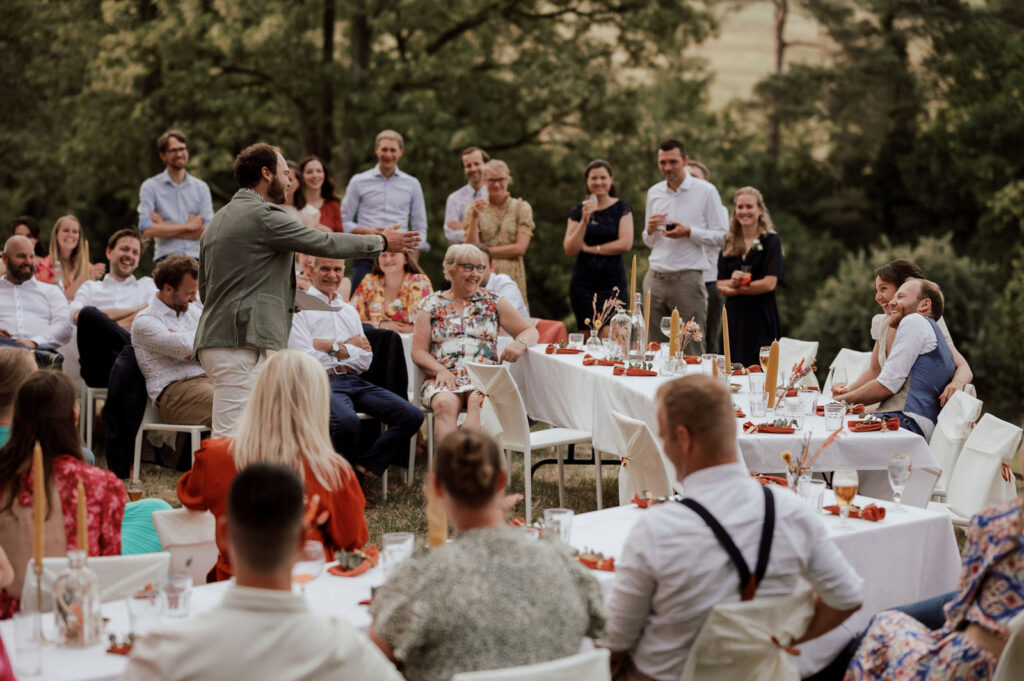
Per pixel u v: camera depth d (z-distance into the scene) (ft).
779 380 20.62
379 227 29.04
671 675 8.57
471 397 19.39
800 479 11.55
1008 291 61.98
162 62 56.70
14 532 9.79
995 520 8.66
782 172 73.05
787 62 71.41
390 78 57.36
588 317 27.61
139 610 8.20
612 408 18.11
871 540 11.16
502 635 7.45
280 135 64.23
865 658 9.84
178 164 28.02
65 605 8.16
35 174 66.28
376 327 22.36
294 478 7.02
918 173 71.00
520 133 60.59
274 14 54.13
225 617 6.74
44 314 22.85
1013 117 68.64
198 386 19.36
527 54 61.16
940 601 10.70
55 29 62.85
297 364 10.64
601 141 59.11
